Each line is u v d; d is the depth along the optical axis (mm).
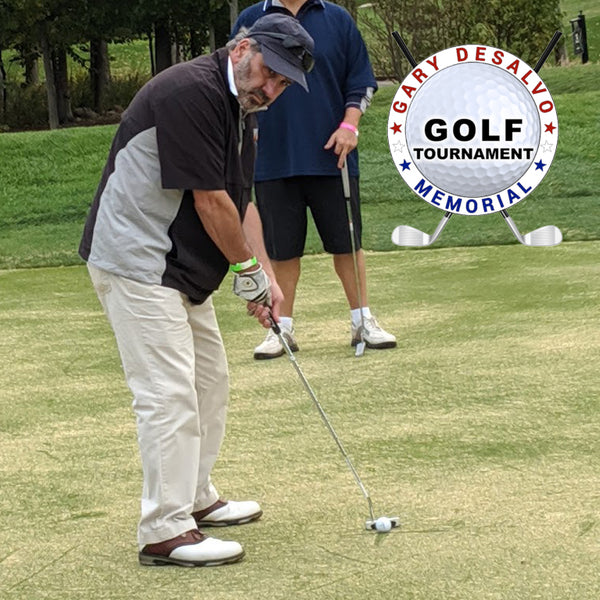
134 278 3885
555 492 4355
